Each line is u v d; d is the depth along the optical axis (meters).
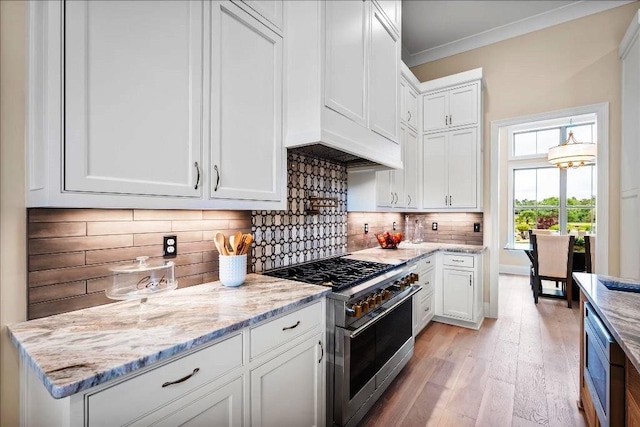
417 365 2.39
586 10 2.96
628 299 1.37
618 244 2.74
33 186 0.96
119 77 1.00
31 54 0.97
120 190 0.99
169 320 1.04
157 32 1.10
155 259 1.37
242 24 1.43
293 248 2.18
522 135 6.34
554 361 2.45
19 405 1.00
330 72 1.65
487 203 3.50
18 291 1.01
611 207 2.78
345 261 2.35
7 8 0.98
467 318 3.12
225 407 1.01
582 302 1.81
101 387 0.73
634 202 2.44
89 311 1.13
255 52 1.49
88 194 0.92
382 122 2.20
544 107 3.16
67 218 1.11
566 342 2.82
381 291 1.85
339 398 1.55
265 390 1.16
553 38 3.13
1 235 0.98
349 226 2.85
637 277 2.36
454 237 3.73
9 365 0.98
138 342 0.87
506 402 1.93
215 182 1.29
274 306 1.19
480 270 3.24
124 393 0.77
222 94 1.33
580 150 4.16
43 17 0.88
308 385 1.38
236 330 1.04
